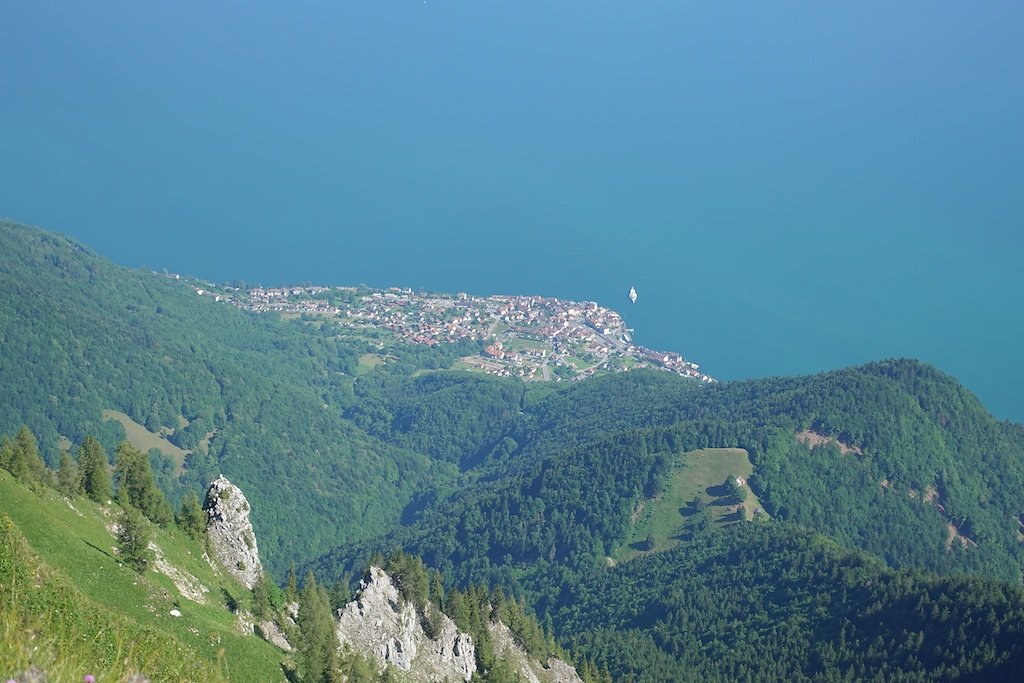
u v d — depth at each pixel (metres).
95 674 48.84
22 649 43.84
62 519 108.19
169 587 111.19
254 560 138.12
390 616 138.25
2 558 76.50
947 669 174.62
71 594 79.94
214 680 81.06
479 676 145.00
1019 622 176.25
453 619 151.00
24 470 111.81
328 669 111.75
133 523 109.19
